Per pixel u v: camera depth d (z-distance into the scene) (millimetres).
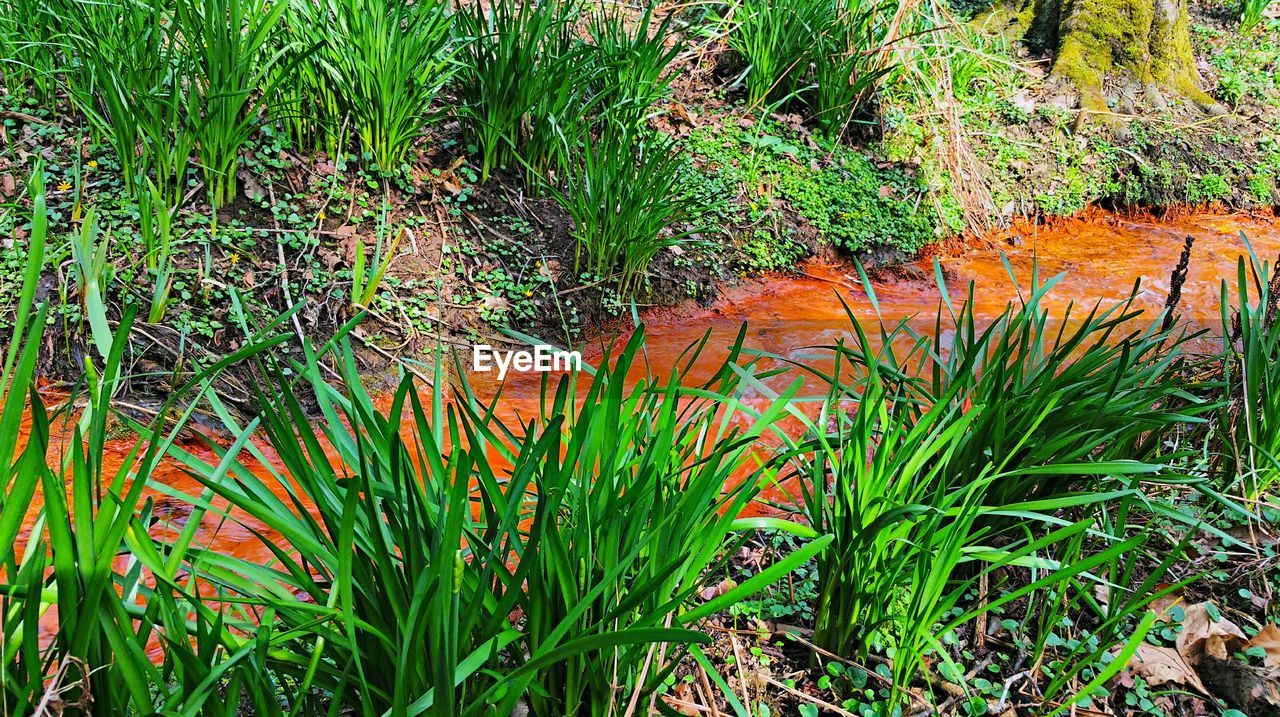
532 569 1604
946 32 7598
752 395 3889
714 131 6223
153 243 3977
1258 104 8133
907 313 5184
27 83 4609
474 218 4902
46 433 1238
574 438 1687
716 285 5309
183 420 1612
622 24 5801
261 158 4531
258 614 2080
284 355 3934
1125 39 7828
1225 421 2750
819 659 2219
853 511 2121
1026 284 5766
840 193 6098
